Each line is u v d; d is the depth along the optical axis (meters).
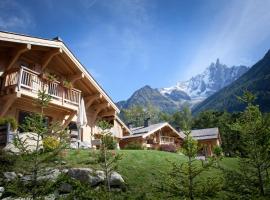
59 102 17.25
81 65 19.66
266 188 8.28
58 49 17.59
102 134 9.56
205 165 8.19
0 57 15.59
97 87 21.22
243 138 9.27
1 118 12.96
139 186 11.10
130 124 42.78
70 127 21.08
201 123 66.62
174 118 82.88
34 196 7.18
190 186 7.69
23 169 8.73
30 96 15.03
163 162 14.66
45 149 8.35
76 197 7.24
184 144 8.23
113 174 10.73
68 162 11.77
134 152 16.20
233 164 20.88
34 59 17.75
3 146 12.23
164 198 9.80
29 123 8.05
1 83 15.27
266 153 8.55
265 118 9.11
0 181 9.35
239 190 8.42
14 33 14.59
